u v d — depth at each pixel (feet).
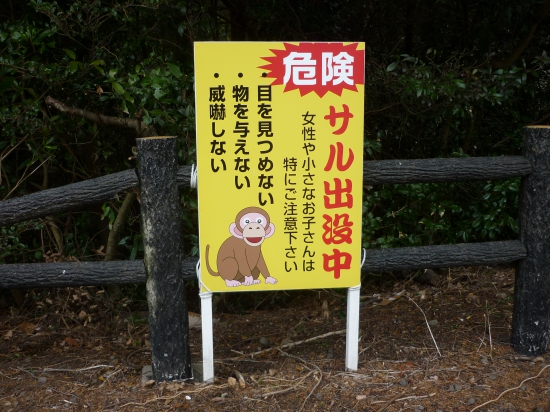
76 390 9.25
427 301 13.02
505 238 15.40
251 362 10.18
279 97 8.50
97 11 11.48
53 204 8.63
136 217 13.19
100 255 13.80
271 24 13.55
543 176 9.46
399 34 14.65
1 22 12.53
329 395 8.89
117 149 13.57
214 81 8.38
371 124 14.19
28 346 11.30
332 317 12.46
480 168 9.41
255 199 8.70
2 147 12.62
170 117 11.45
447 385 9.15
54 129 12.23
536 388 9.04
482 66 14.17
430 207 13.85
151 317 9.00
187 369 9.30
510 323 11.39
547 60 12.62
